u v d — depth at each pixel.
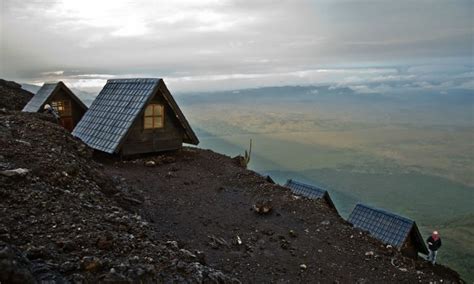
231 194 14.12
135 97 18.56
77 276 4.50
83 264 4.74
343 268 9.33
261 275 8.32
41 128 12.41
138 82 19.25
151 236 6.98
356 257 10.04
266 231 10.83
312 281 8.46
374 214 24.86
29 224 5.64
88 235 5.63
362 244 10.94
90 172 10.35
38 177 7.75
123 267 4.91
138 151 18.20
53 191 7.29
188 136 20.11
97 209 7.41
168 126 19.36
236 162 20.38
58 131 12.93
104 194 9.33
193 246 9.05
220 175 16.48
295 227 11.48
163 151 19.50
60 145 11.51
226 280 6.00
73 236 5.52
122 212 8.00
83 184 8.78
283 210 12.76
